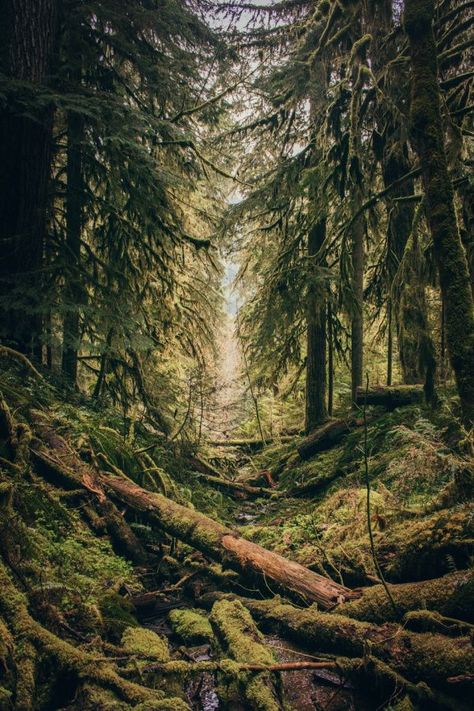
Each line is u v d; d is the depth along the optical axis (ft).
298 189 29.35
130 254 30.37
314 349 36.78
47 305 22.88
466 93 21.81
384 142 27.84
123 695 10.12
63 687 10.23
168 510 18.58
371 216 30.27
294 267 30.48
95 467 19.72
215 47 30.76
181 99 29.30
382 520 15.65
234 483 31.30
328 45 25.55
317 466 29.68
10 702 9.00
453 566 12.48
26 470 16.67
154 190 26.71
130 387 32.35
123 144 24.68
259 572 15.62
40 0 24.93
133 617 13.99
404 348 24.73
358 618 12.92
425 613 11.53
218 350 38.14
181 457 28.81
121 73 30.17
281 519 24.27
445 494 14.73
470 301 15.80
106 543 17.03
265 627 14.49
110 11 26.76
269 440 42.55
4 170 25.08
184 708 10.02
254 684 11.02
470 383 15.28
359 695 11.46
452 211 16.22
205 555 17.72
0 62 24.06
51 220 29.66
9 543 12.37
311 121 31.78
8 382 20.51
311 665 11.48
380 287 34.55
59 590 12.58
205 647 13.51
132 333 25.86
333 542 17.47
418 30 16.47
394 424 26.03
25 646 10.12
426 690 10.43
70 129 27.32
